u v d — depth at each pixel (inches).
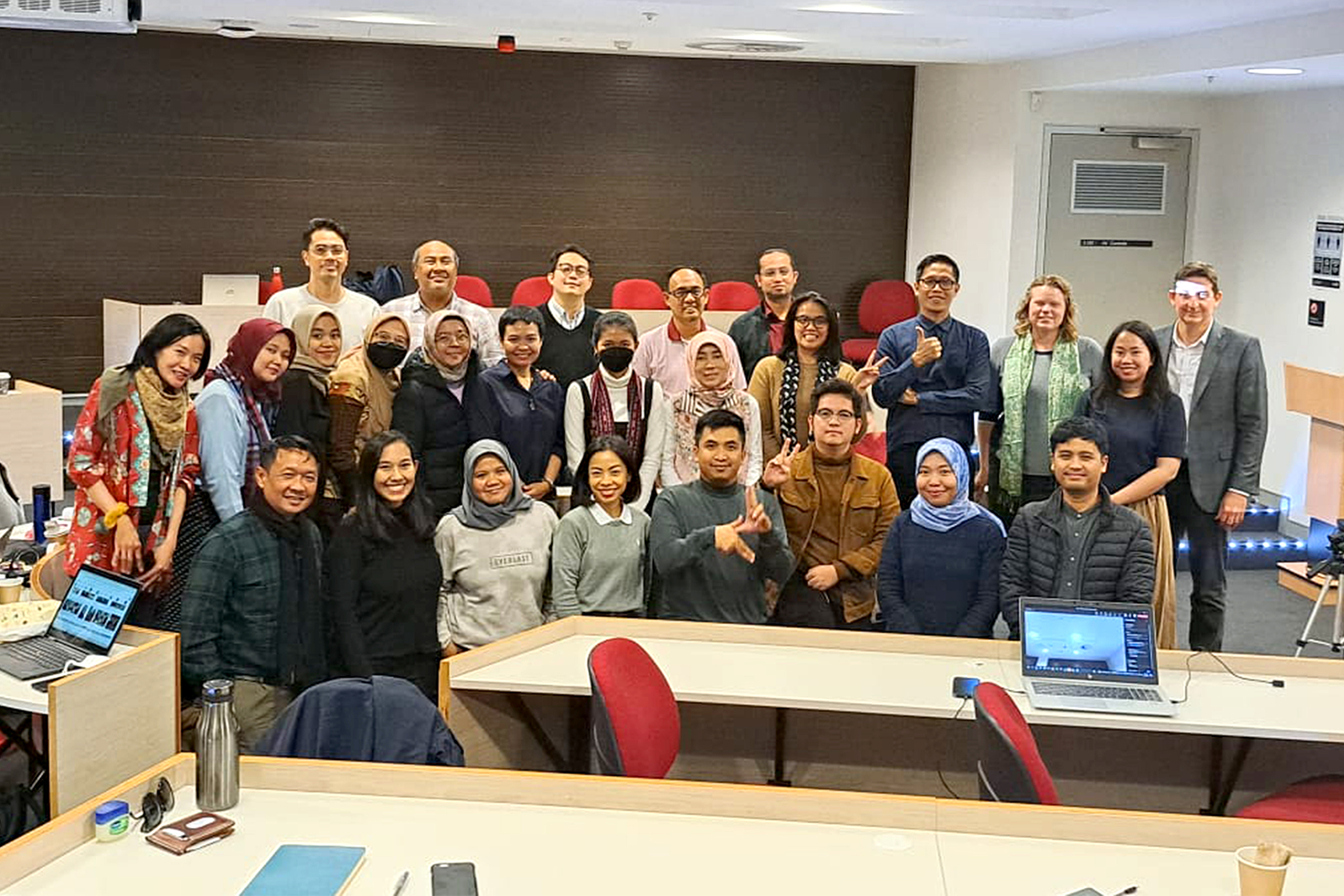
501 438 221.8
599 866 116.6
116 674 150.9
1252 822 122.7
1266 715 160.6
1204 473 233.1
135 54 407.8
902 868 117.5
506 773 129.2
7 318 406.0
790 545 206.8
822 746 183.6
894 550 195.6
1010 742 128.3
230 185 420.8
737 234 451.8
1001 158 385.4
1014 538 190.7
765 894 112.3
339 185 428.8
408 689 141.3
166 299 420.8
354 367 212.7
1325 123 331.0
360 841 120.4
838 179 452.8
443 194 436.1
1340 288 325.1
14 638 172.9
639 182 445.7
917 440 247.0
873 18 287.3
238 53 415.5
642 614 197.3
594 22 314.7
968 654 179.9
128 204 413.4
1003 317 385.4
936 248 431.8
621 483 193.9
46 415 326.0
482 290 389.7
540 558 192.2
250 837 120.8
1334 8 252.4
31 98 400.5
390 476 181.0
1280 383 350.9
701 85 443.5
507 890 112.1
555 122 438.6
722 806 127.3
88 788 148.2
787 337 241.8
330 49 421.7
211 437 198.5
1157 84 336.5
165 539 200.2
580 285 261.1
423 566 185.5
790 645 182.4
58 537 219.9
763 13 285.1
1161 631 216.4
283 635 177.8
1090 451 184.1
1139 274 386.9
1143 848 122.8
